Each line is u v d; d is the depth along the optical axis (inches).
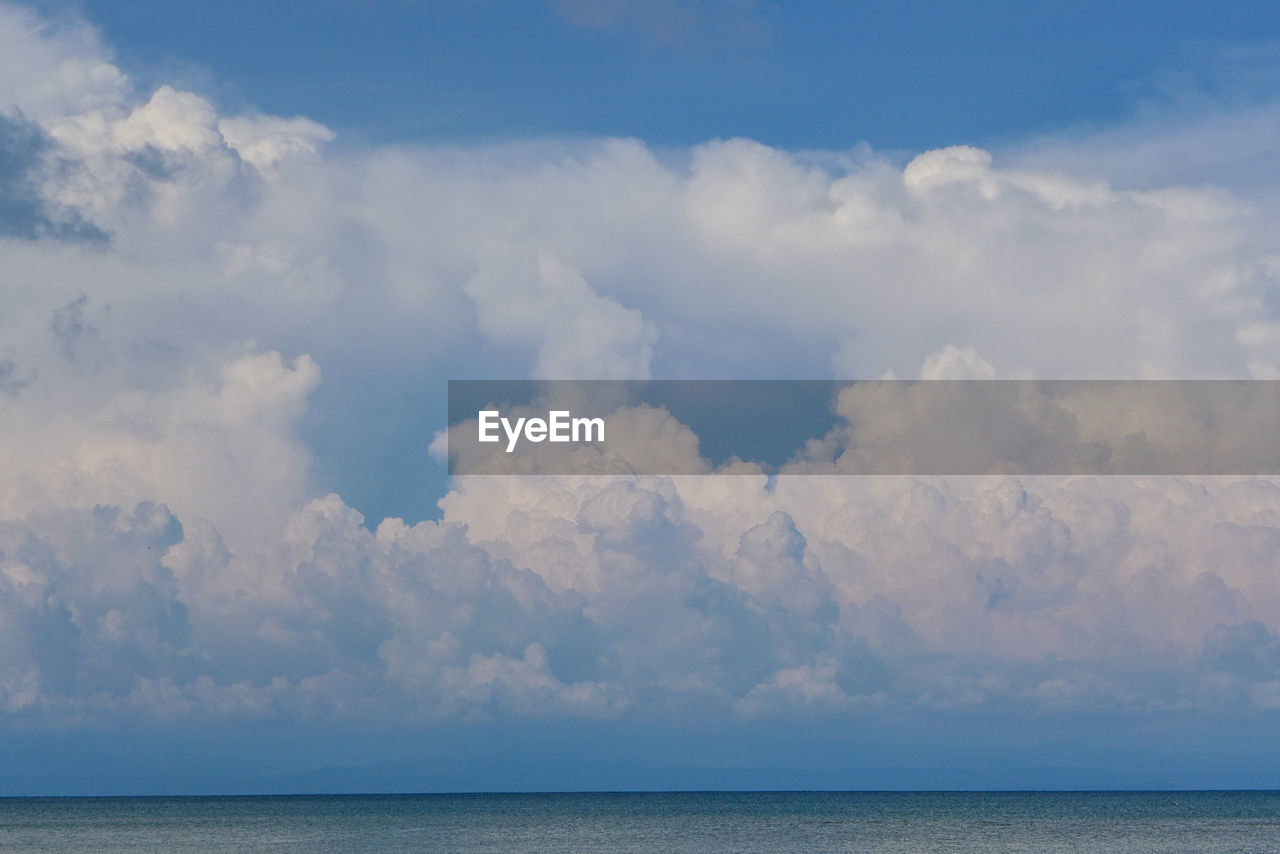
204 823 7765.8
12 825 7544.3
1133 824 7091.5
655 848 5255.9
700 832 6476.4
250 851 5172.2
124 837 6220.5
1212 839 5738.2
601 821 7844.5
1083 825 7012.8
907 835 6087.6
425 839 5999.0
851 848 5251.0
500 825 7357.3
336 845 5516.7
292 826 7313.0
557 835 6220.5
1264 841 5580.7
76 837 6220.5
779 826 7121.1
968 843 5492.1
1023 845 5408.5
